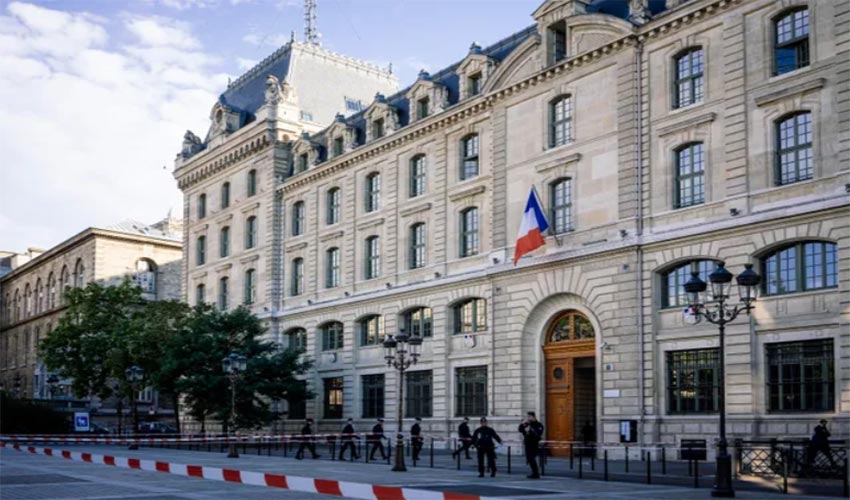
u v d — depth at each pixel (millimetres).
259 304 68312
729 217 36406
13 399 74812
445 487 25516
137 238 102750
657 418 38469
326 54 75688
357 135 62031
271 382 57156
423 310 54250
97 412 92875
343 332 60531
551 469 33781
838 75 33469
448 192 52375
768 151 35625
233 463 38469
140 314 70938
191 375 57125
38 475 29906
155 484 26391
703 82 38406
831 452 27719
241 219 71688
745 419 34875
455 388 50969
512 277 46594
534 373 45469
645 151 40469
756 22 36562
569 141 44281
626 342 40062
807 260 34312
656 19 40000
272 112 68562
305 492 24188
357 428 58000
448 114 51938
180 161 81000
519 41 50906
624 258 40562
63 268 109312
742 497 22641
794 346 34219
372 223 58469
